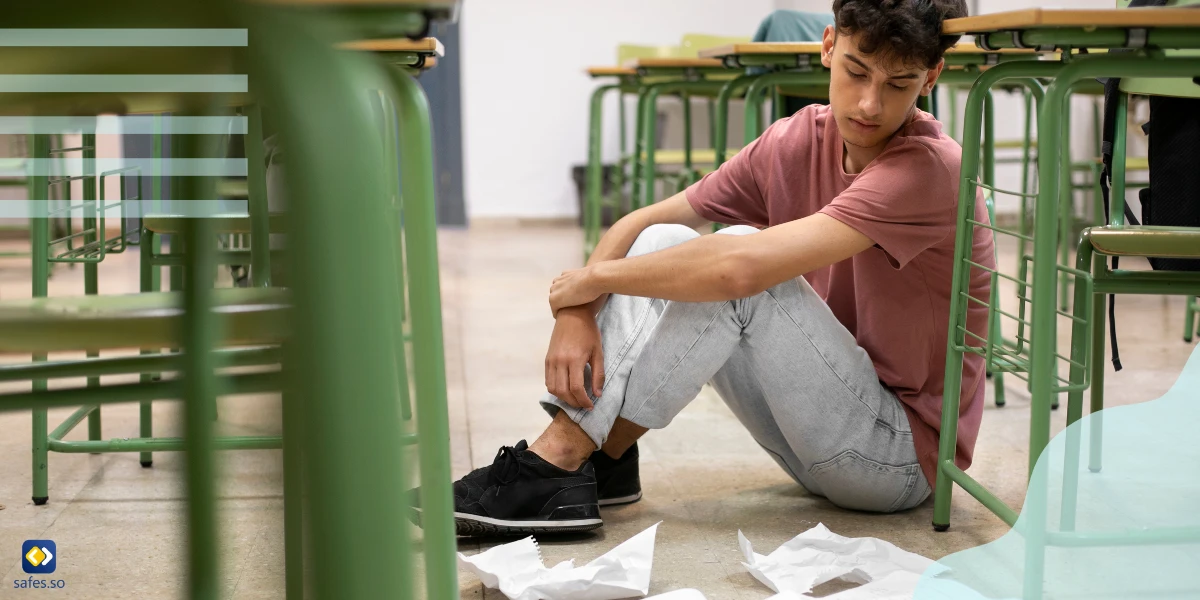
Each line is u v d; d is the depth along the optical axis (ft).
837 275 4.69
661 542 4.26
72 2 1.25
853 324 4.74
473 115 19.24
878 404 4.40
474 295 11.31
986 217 4.38
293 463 2.07
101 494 4.83
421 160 1.95
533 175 19.56
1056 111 3.30
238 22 1.27
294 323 1.33
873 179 3.98
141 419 5.28
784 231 3.93
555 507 4.14
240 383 1.86
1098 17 3.18
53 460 5.41
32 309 1.70
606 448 4.61
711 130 18.01
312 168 1.30
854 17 3.74
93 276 4.98
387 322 1.36
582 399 4.12
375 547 1.37
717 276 3.91
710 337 4.13
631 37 19.36
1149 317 9.52
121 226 4.65
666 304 4.16
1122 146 4.96
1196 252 4.03
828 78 5.83
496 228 19.07
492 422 6.30
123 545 4.15
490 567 3.69
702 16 19.47
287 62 1.29
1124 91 4.87
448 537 1.99
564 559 4.05
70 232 5.16
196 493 1.78
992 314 4.00
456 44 19.03
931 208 4.01
